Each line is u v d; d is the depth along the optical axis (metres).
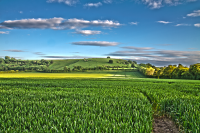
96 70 174.88
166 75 102.12
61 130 7.36
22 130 7.69
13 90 24.91
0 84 39.75
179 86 35.41
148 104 13.67
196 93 22.81
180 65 99.94
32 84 40.00
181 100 13.53
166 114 13.14
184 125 9.05
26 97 16.80
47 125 8.01
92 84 40.97
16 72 175.50
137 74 137.50
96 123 8.25
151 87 32.44
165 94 19.61
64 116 9.84
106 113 10.09
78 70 172.00
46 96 17.62
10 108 11.45
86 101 14.27
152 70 119.06
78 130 7.61
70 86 35.88
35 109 11.22
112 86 35.00
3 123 8.32
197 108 11.07
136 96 17.94
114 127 7.57
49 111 10.44
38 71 178.50
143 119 9.33
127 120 8.75
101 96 17.47
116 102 13.69
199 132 7.74
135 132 7.47
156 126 10.44
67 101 14.71
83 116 9.49
